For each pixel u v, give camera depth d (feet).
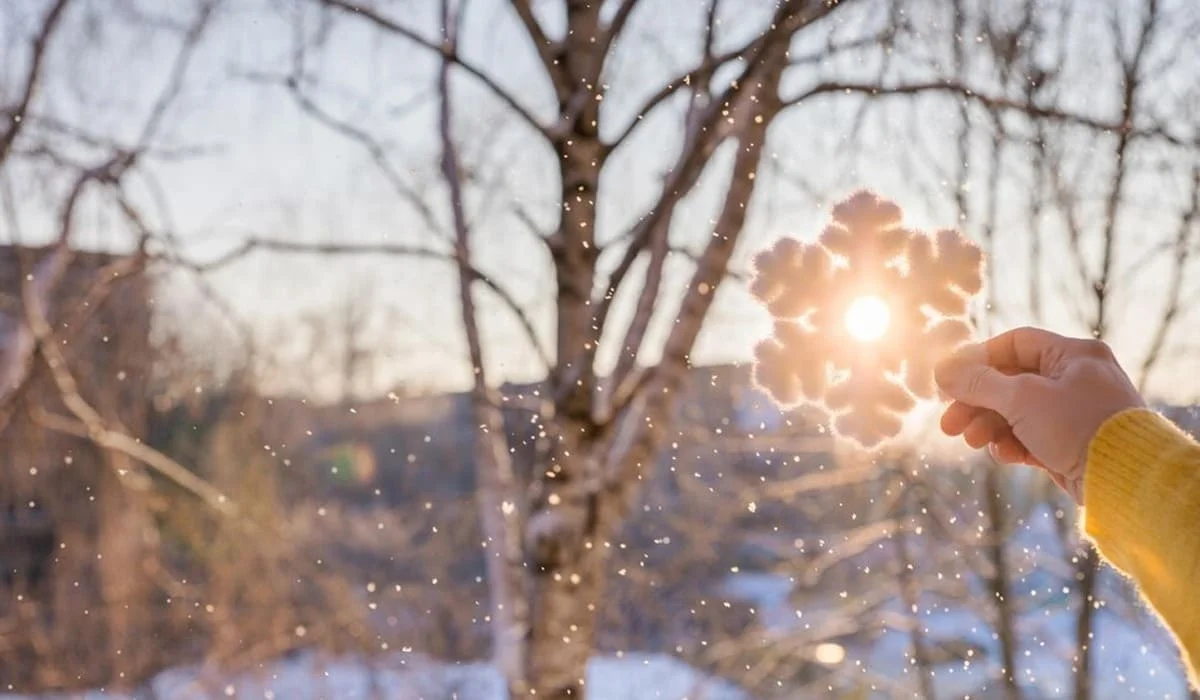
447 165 8.31
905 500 12.09
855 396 3.20
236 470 15.38
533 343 7.43
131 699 13.73
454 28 8.27
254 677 13.29
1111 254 8.05
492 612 8.47
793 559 12.82
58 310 9.92
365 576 14.73
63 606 14.21
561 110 7.37
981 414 3.20
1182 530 2.76
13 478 13.76
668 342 7.43
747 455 12.33
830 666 13.60
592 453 7.39
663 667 11.00
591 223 7.39
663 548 12.15
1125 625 9.82
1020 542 11.57
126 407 13.57
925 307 3.20
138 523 14.37
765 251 3.25
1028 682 11.24
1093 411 2.95
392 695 13.20
